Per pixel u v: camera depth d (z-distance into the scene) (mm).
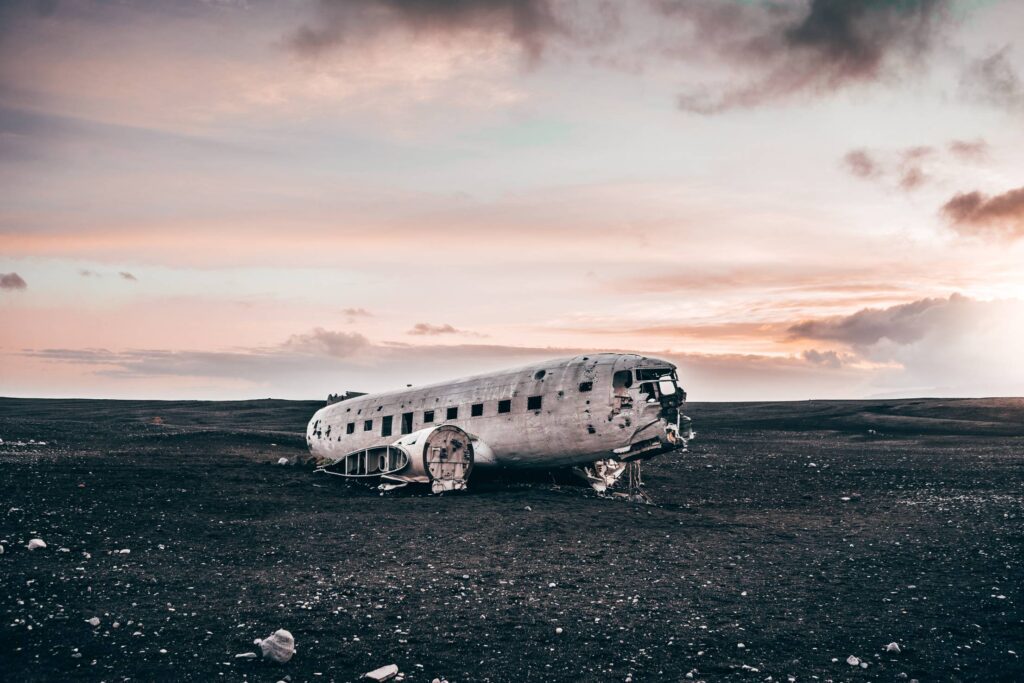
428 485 26750
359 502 24062
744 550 17562
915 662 10555
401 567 15734
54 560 15008
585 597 13742
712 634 11773
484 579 14891
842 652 11000
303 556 16531
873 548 17422
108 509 20516
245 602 12922
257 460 33719
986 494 24312
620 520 21156
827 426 56906
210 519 20188
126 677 9500
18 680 9234
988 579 14570
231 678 9625
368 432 31156
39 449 34875
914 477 28750
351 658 10484
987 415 58438
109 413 72875
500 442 26906
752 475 30625
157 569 14805
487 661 10531
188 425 60562
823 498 24938
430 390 30156
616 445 24766
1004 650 10953
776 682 9891
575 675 10102
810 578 15078
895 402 70938
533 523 20422
